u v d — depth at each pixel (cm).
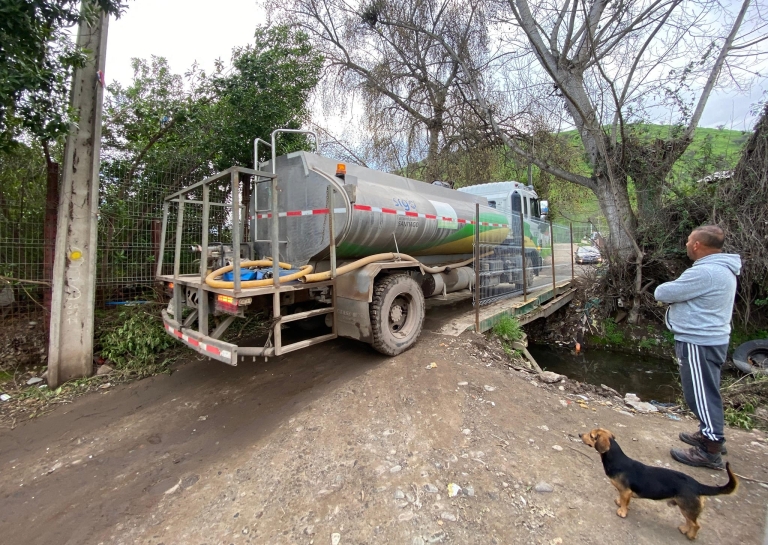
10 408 371
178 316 395
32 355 455
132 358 462
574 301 910
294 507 215
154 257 556
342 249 447
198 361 471
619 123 812
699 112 755
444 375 377
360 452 260
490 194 877
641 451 268
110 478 260
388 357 432
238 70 639
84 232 429
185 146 610
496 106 1152
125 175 552
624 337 789
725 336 245
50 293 464
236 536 199
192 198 603
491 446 265
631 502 213
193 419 337
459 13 1169
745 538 189
